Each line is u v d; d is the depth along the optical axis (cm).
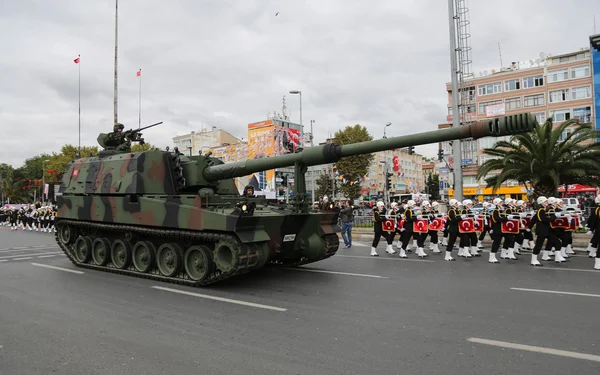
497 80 4959
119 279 1060
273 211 1023
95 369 489
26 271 1186
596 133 1812
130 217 1105
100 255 1218
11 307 776
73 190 1330
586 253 1465
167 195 1066
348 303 791
